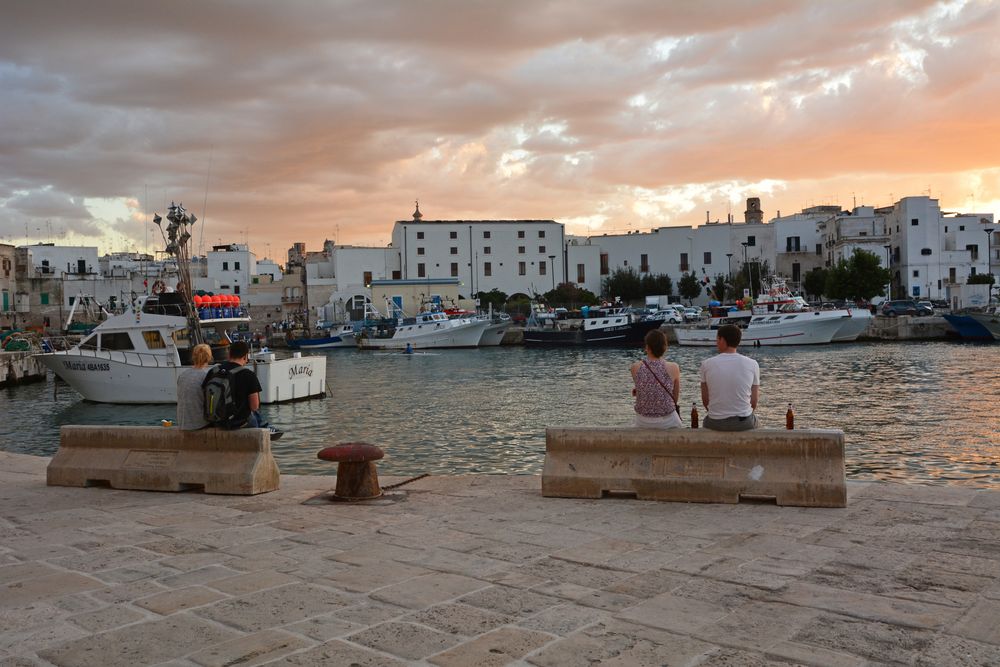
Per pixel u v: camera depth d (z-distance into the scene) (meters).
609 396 35.62
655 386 9.15
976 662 4.53
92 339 35.59
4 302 85.56
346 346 90.19
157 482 10.45
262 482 10.22
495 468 20.02
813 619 5.23
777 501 8.51
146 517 8.95
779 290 73.00
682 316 85.62
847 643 4.82
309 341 90.25
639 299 111.88
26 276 90.12
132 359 34.84
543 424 27.48
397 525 8.28
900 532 7.31
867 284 84.25
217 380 10.33
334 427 27.83
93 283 92.44
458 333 80.38
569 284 108.81
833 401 30.77
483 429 26.52
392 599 5.83
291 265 131.75
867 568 6.30
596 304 105.94
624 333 76.06
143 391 34.91
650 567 6.51
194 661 4.76
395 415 30.66
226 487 10.13
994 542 6.91
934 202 96.44
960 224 102.69
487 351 75.44
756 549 6.94
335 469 20.36
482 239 110.88
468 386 41.78
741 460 8.77
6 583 6.46
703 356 60.47
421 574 6.46
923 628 5.03
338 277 107.31
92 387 35.56
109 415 32.84
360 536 7.83
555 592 5.91
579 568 6.52
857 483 9.49
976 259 100.50
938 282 96.38
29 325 88.31
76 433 11.20
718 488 8.70
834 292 86.12
